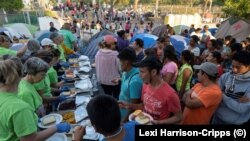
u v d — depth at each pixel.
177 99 2.62
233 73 3.16
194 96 2.85
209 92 2.73
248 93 2.91
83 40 12.14
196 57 6.38
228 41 7.76
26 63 2.78
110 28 19.75
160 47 5.80
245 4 12.34
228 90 3.10
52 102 3.63
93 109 1.54
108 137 1.58
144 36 9.49
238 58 3.00
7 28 11.29
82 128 2.20
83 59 6.39
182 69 4.32
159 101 2.63
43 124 2.86
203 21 27.83
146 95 2.78
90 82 4.56
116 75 4.59
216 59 4.67
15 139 2.03
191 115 2.86
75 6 34.03
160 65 2.62
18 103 1.99
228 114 2.86
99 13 32.19
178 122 2.63
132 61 3.08
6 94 2.01
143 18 31.69
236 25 12.73
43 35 8.15
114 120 1.52
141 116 2.66
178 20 24.23
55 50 4.30
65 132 2.51
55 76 4.22
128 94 3.17
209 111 2.80
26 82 2.83
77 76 4.99
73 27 14.48
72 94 3.91
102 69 4.57
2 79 1.98
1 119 1.96
